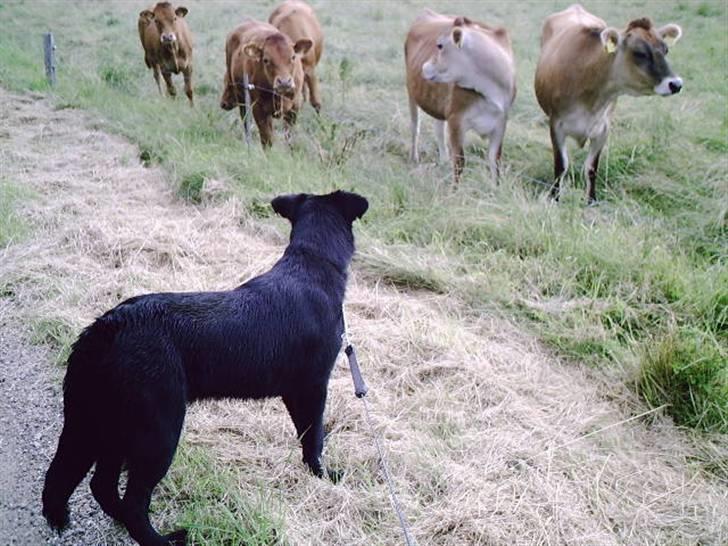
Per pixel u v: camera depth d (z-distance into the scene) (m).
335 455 4.23
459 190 6.11
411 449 4.22
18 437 4.26
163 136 6.96
